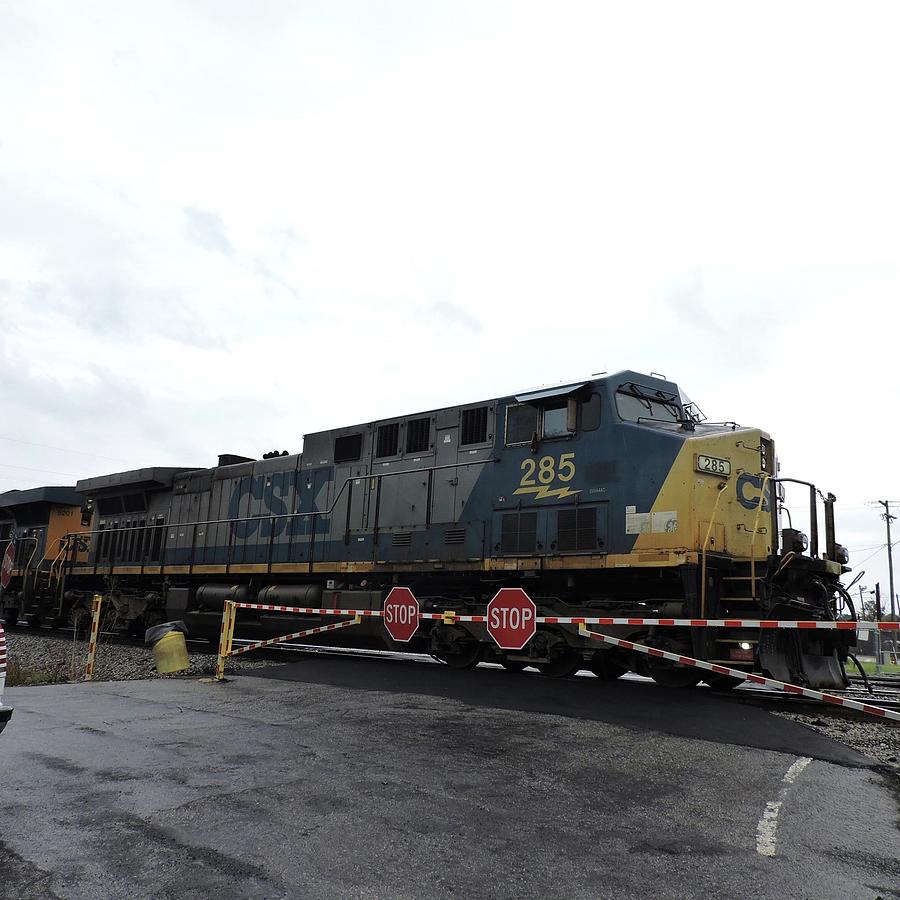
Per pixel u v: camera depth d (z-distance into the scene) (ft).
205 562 56.03
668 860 13.12
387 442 44.80
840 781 18.31
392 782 17.52
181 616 55.36
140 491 65.51
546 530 35.53
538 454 36.73
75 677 40.34
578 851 13.50
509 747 21.30
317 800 16.10
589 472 34.53
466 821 14.92
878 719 27.58
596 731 23.62
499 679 32.91
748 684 37.32
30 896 11.35
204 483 59.00
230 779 17.65
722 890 11.93
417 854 13.23
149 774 18.04
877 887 12.21
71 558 71.41
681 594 33.55
